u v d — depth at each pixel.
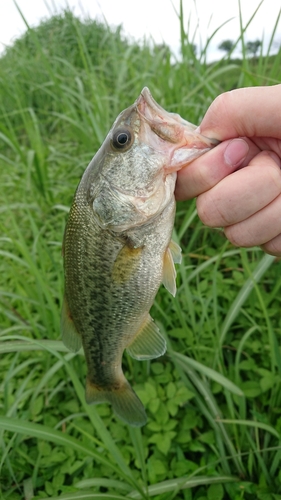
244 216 0.18
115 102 0.56
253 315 0.33
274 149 0.19
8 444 0.28
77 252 0.22
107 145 0.20
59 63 0.82
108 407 0.32
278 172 0.18
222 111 0.18
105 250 0.21
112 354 0.24
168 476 0.27
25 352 0.38
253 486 0.26
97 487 0.29
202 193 0.19
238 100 0.18
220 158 0.18
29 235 0.51
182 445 0.29
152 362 0.35
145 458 0.29
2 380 0.36
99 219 0.21
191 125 0.20
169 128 0.19
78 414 0.31
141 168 0.20
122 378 0.24
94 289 0.22
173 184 0.20
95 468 0.29
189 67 0.51
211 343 0.34
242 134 0.19
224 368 0.31
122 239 0.21
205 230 0.41
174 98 0.50
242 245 0.19
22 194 0.59
